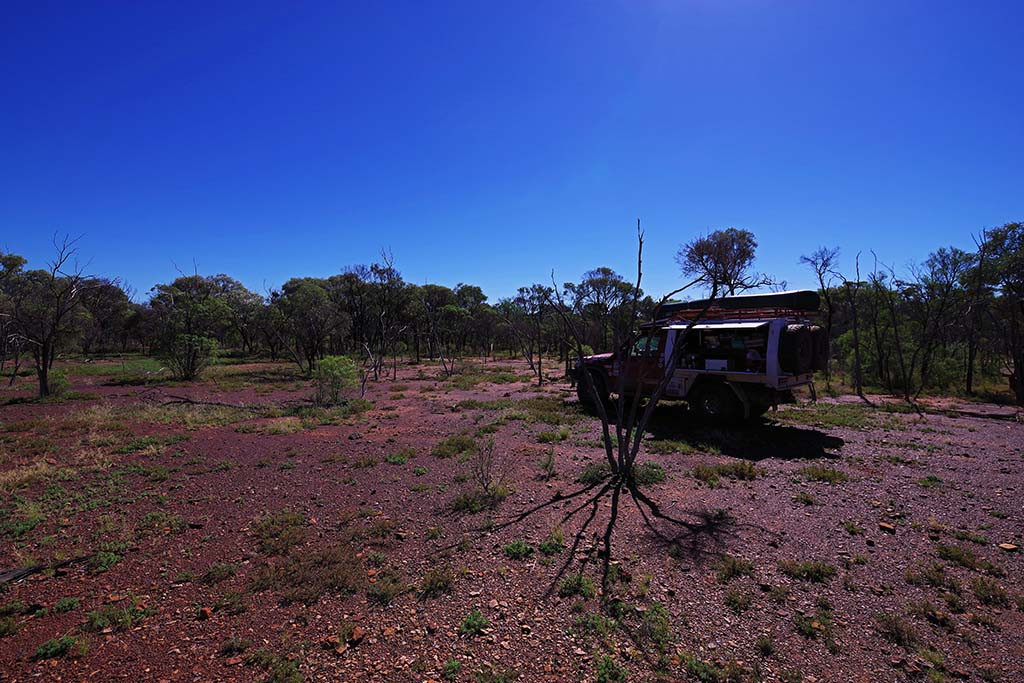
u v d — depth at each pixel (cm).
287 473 751
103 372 2697
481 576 418
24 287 2208
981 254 1553
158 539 515
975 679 287
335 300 4378
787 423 1038
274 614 372
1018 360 1391
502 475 694
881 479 654
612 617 355
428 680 295
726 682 288
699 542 469
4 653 332
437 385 2009
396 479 701
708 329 1010
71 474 745
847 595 378
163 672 308
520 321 3662
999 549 448
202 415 1298
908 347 1714
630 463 641
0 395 1728
